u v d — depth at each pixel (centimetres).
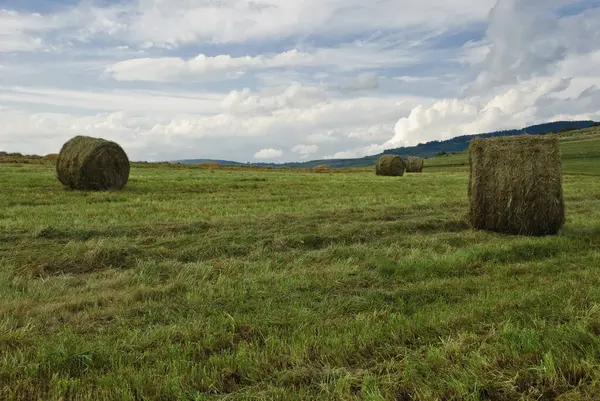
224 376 397
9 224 1017
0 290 611
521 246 905
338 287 652
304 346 437
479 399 362
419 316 514
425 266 745
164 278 710
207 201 1658
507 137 1172
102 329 488
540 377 379
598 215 1437
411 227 1144
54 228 957
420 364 403
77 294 612
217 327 490
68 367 404
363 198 1842
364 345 446
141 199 1689
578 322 472
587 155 7875
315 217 1275
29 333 468
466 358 413
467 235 1071
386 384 375
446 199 1817
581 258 811
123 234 983
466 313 520
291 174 4000
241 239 945
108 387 373
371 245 956
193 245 890
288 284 650
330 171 5772
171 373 389
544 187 1102
